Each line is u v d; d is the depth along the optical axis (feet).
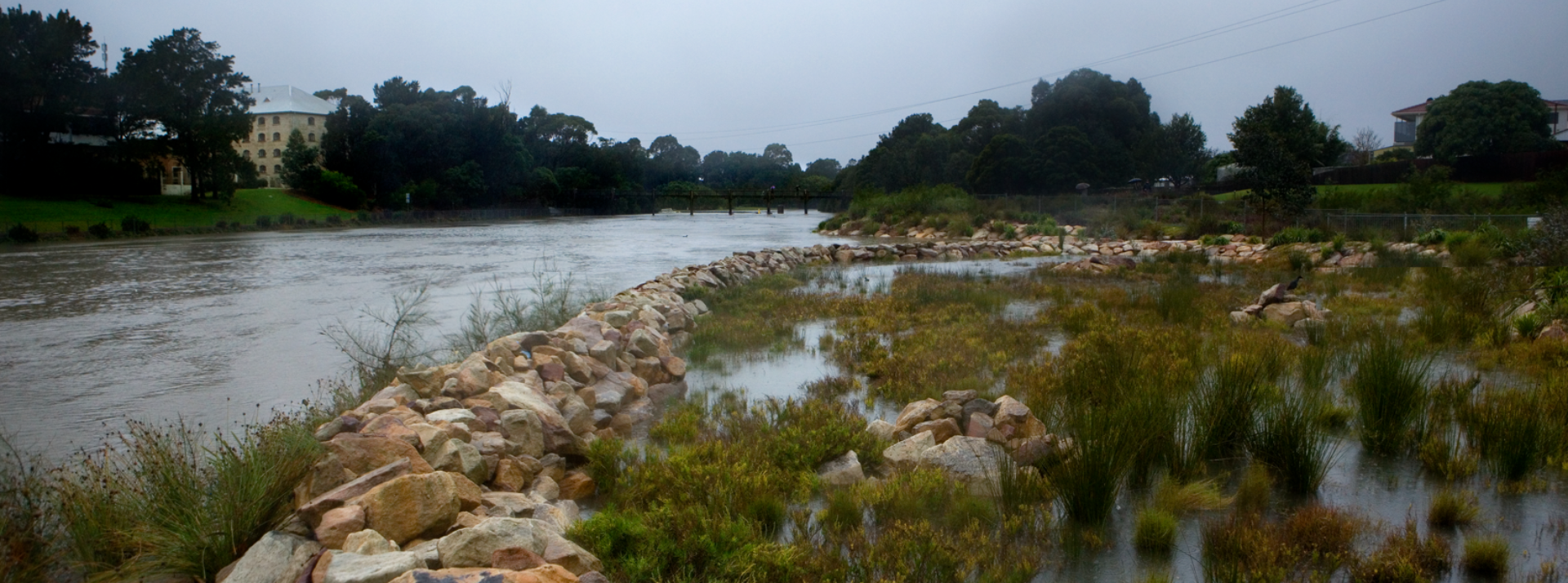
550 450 21.29
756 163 638.12
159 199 230.68
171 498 14.76
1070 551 15.65
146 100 226.58
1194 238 118.21
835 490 18.92
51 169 210.79
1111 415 20.25
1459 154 220.84
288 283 72.69
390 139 297.53
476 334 38.83
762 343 38.47
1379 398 22.13
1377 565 14.23
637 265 93.30
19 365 36.63
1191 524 16.84
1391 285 56.54
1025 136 318.45
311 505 13.99
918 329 41.11
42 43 209.97
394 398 22.27
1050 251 106.83
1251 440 20.54
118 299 61.62
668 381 31.12
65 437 25.40
